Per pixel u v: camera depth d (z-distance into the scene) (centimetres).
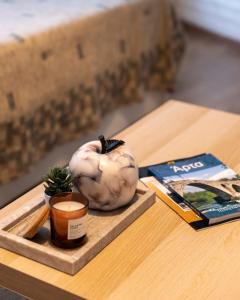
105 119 272
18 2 262
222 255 115
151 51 302
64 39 229
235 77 377
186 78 368
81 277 107
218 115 181
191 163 149
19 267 109
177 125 173
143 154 154
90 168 120
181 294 104
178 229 123
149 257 113
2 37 208
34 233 114
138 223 124
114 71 268
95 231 118
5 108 203
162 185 138
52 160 236
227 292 105
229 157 155
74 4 262
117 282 106
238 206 129
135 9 277
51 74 224
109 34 259
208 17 454
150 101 316
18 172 215
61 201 115
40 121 222
